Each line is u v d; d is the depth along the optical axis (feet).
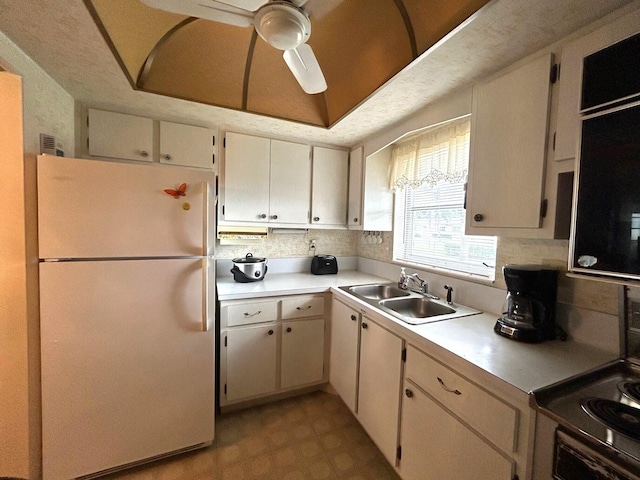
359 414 5.69
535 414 2.59
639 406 2.53
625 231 2.48
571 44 3.11
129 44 4.14
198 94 5.39
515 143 3.70
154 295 4.70
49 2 3.05
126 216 4.46
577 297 3.85
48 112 4.55
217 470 4.89
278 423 6.10
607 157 2.59
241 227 7.47
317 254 9.05
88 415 4.42
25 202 3.95
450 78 4.37
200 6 2.82
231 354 6.14
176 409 4.98
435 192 6.70
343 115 5.93
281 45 3.25
